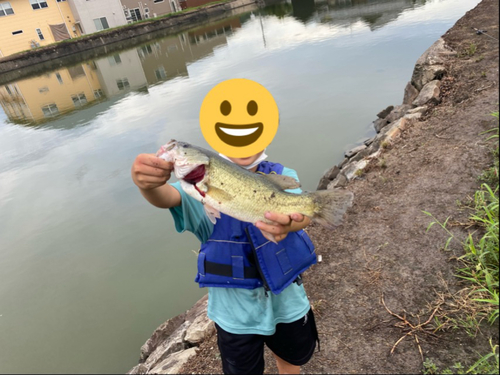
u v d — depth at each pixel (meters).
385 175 5.80
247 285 1.98
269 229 1.75
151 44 38.44
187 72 23.09
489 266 3.40
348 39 20.77
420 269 3.75
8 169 12.78
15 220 9.20
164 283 6.00
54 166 12.20
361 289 3.71
